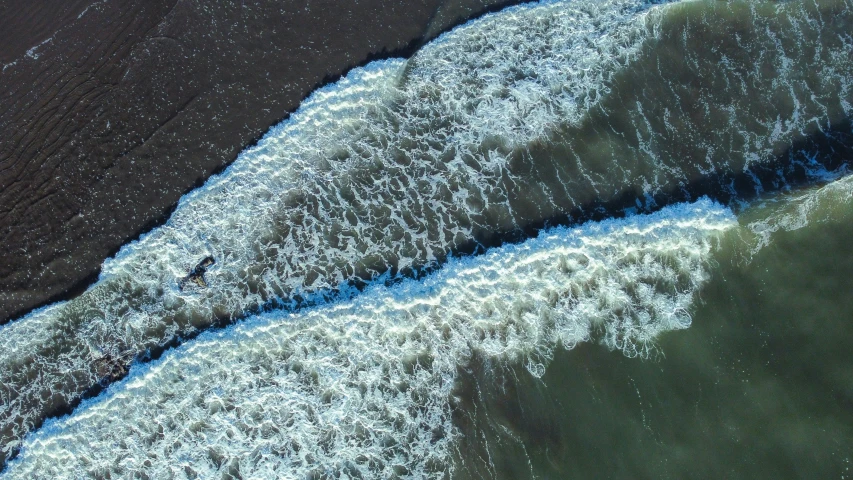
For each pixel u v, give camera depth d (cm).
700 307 1033
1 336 1081
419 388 1029
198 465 1015
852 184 1059
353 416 1021
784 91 1126
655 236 1058
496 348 1037
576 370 1021
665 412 991
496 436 1006
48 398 1062
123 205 1109
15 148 1124
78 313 1084
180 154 1120
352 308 1054
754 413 978
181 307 1080
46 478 1034
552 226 1087
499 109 1129
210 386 1041
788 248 1044
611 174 1109
